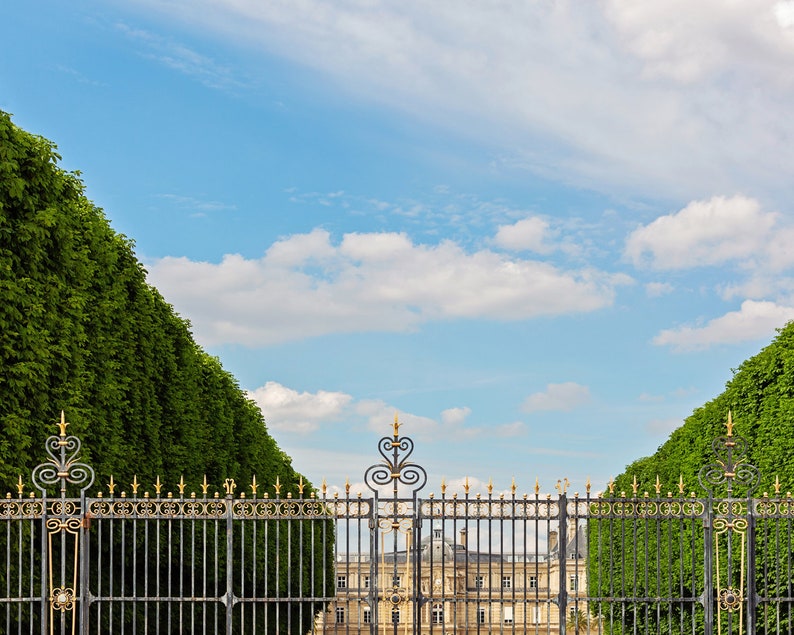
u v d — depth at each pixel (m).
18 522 17.31
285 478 45.22
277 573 15.99
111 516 16.05
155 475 25.92
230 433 35.16
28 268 19.12
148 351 26.20
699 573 25.73
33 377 18.34
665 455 36.75
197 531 28.48
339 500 16.17
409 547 17.45
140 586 24.83
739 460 16.67
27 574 18.94
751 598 16.30
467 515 16.02
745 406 27.23
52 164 20.19
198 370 30.97
